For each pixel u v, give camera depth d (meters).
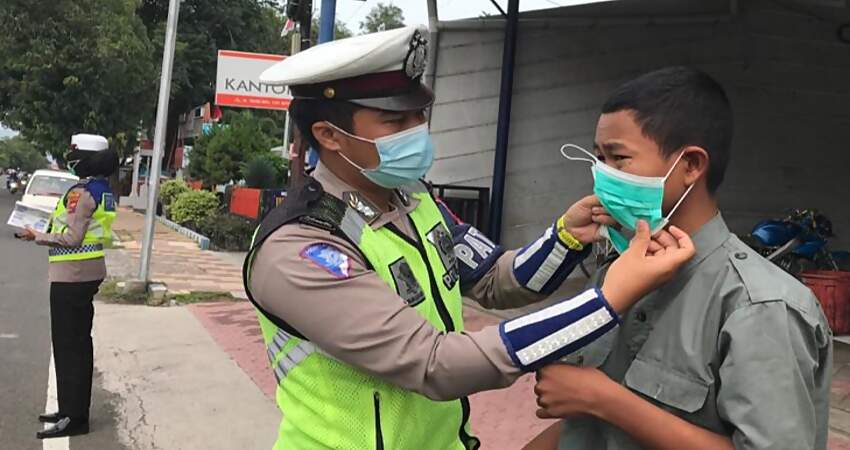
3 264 10.88
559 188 9.84
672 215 1.31
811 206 9.74
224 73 9.77
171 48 8.38
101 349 6.02
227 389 5.00
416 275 1.49
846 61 9.67
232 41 31.97
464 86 9.81
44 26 23.16
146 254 8.50
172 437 4.07
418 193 1.68
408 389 1.33
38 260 11.57
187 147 30.33
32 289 8.80
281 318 1.41
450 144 9.84
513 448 3.98
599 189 1.34
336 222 1.41
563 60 9.76
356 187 1.51
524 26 9.75
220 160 20.97
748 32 9.51
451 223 1.84
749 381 1.15
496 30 9.73
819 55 9.64
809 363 1.17
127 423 4.27
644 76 1.32
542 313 1.28
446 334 1.34
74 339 4.01
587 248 1.64
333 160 1.49
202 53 30.30
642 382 1.29
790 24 9.55
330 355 1.40
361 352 1.32
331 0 7.48
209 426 4.26
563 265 1.65
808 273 6.98
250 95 9.88
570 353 1.28
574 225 1.61
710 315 1.24
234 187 18.22
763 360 1.15
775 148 9.64
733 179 9.61
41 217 3.97
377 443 1.41
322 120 1.45
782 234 7.23
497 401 4.74
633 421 1.24
